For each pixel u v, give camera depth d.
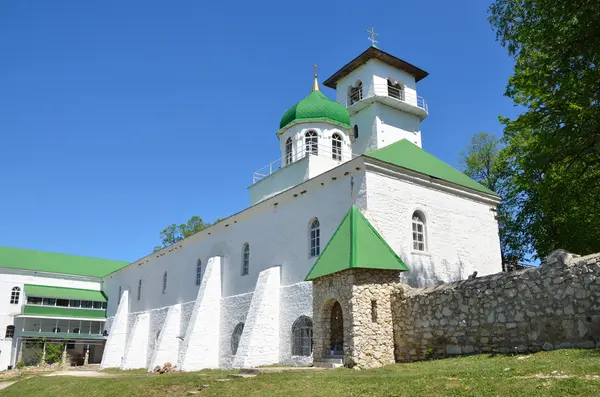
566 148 16.75
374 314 16.11
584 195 22.66
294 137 30.00
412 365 13.96
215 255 31.14
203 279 29.84
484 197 25.03
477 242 23.86
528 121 17.81
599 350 10.63
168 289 36.88
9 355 48.34
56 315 48.97
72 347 50.56
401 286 16.70
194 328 27.98
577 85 15.85
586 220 25.78
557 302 12.23
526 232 31.62
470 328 14.23
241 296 27.17
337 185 21.66
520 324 12.98
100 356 50.78
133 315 42.44
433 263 21.42
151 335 37.41
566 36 14.91
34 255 54.81
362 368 14.86
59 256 56.59
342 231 17.81
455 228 23.09
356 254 16.11
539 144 17.02
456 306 14.75
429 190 22.56
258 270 26.12
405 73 35.53
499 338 13.41
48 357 45.16
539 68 17.59
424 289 16.08
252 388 12.66
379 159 20.61
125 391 16.67
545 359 10.90
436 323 15.19
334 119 30.17
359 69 34.97
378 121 32.62
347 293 15.95
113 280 51.28
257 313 22.77
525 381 8.63
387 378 10.95
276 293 23.64
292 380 12.57
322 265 17.30
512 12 20.66
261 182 30.91
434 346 15.10
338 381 11.54
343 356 16.05
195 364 27.36
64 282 53.34
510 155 28.59
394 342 16.33
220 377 16.27
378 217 19.97
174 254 37.38
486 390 8.50
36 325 50.06
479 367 11.23
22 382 23.67
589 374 8.54
